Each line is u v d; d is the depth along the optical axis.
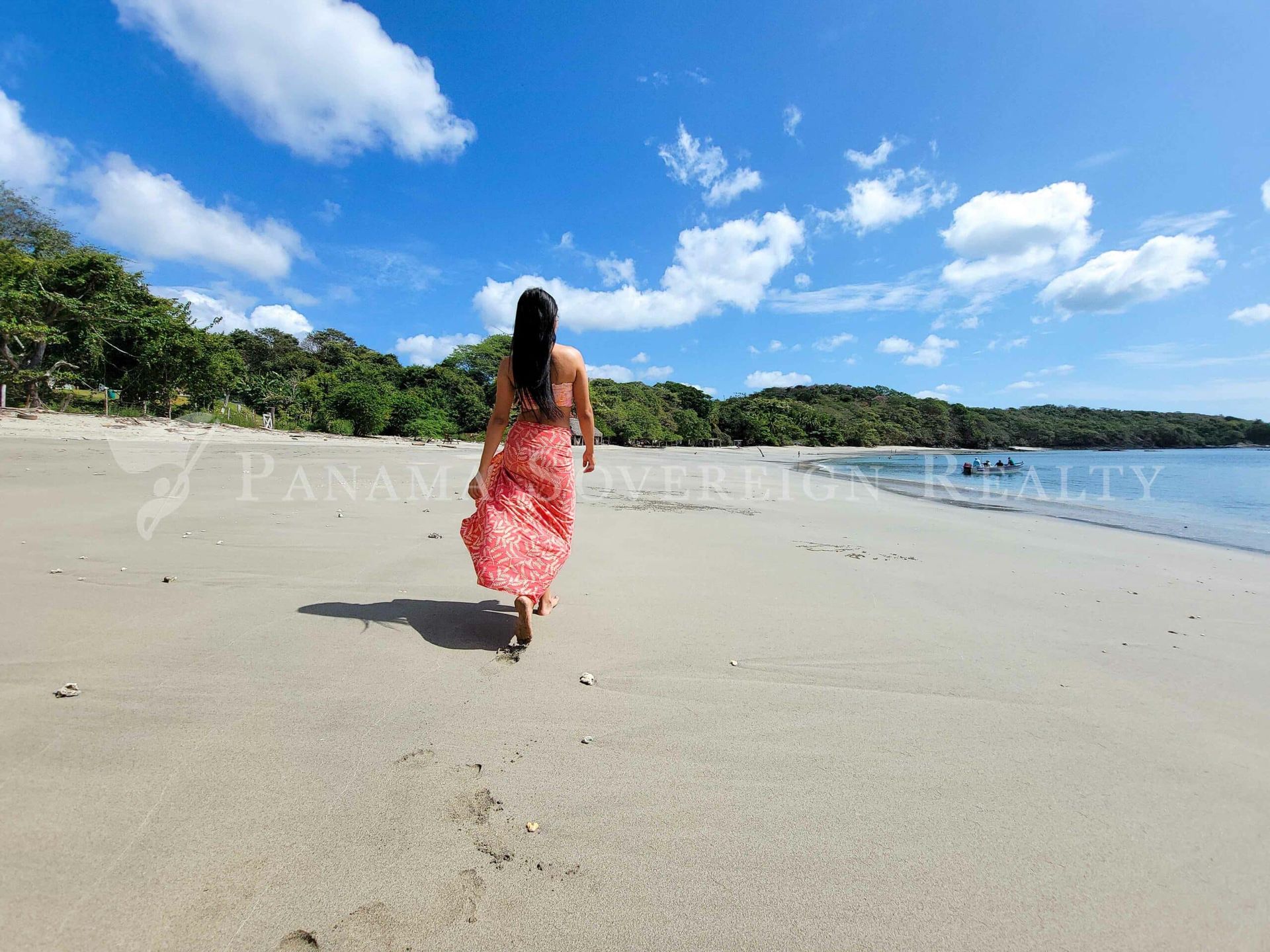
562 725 1.94
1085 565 5.28
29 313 20.33
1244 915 1.28
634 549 4.89
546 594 3.04
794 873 1.34
